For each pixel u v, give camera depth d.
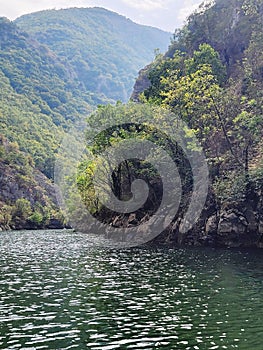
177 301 19.27
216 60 63.44
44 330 15.30
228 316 16.80
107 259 34.53
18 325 15.91
